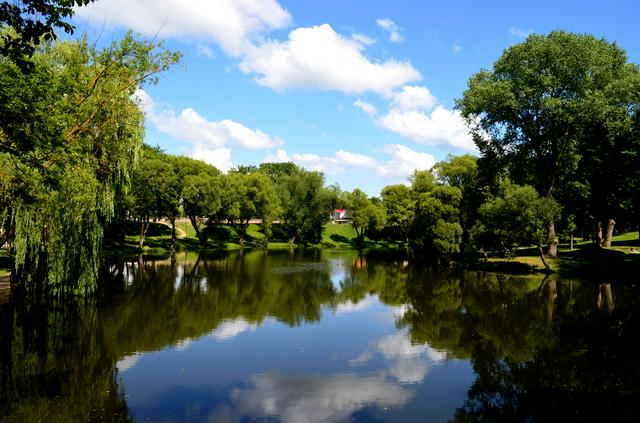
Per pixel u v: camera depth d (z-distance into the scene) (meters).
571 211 56.47
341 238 113.38
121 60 24.89
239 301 34.75
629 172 47.41
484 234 55.16
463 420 14.84
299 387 17.75
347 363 20.59
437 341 24.20
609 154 49.84
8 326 25.94
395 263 65.12
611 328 26.05
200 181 74.12
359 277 49.38
